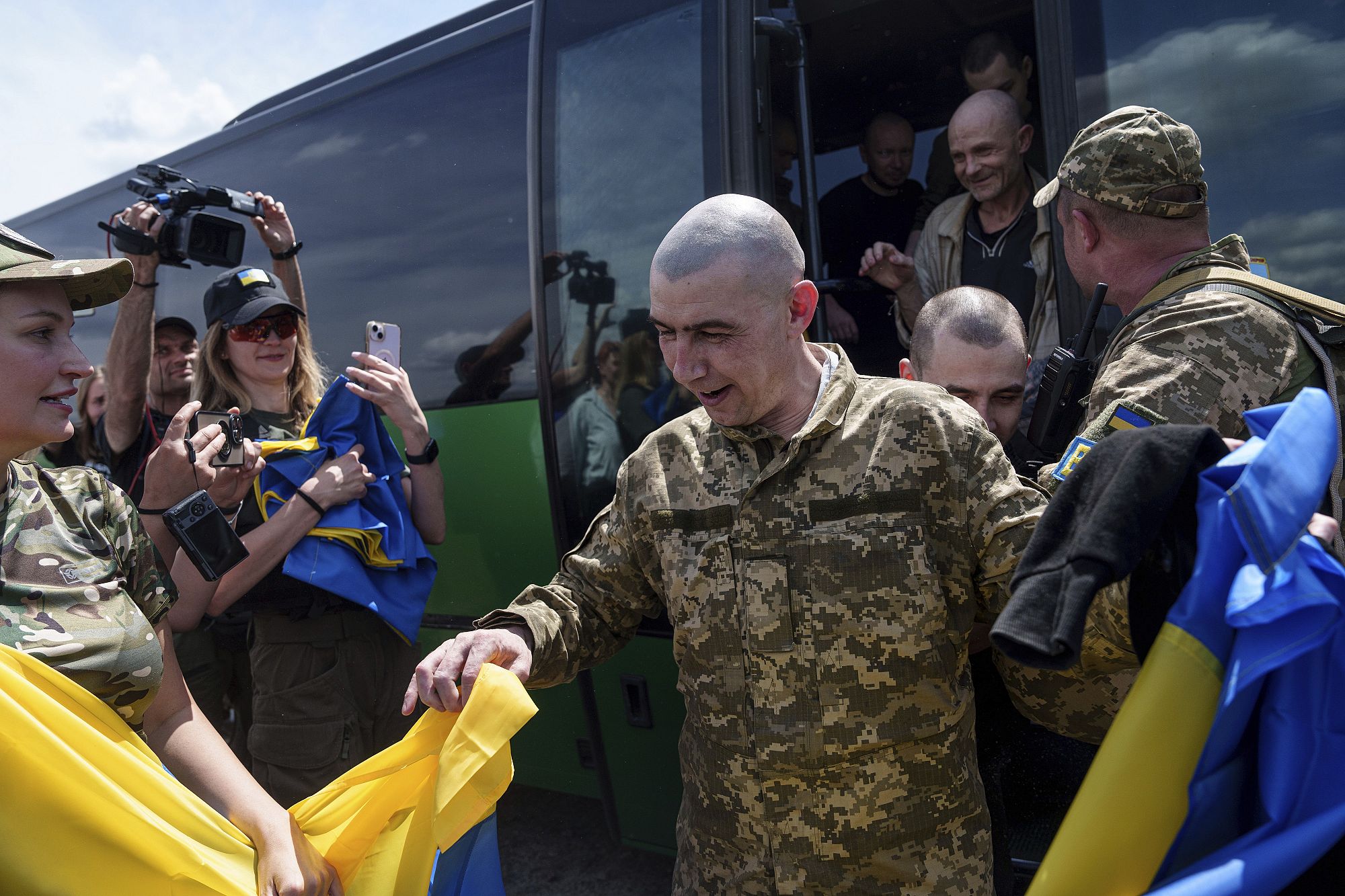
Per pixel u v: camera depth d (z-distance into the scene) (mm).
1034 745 2057
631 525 1540
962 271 2980
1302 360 1497
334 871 1415
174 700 1517
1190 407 1446
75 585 1359
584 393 2936
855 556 1344
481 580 3293
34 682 1222
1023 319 2832
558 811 3611
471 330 3340
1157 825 924
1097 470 1010
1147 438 997
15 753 1189
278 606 2445
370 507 2598
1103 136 1693
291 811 1469
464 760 1329
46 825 1202
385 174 3652
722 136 2648
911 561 1333
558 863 3199
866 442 1382
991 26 3164
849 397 1425
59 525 1398
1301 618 890
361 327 3668
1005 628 949
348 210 3756
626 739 2863
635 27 2873
